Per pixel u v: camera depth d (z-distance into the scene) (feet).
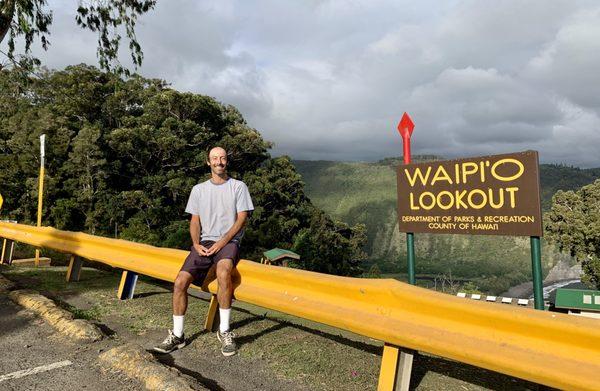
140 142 167.02
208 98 194.49
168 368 9.86
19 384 9.71
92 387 9.51
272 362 10.91
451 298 8.22
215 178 12.38
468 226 15.51
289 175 222.48
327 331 15.37
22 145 138.21
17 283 19.08
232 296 12.38
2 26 29.68
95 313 15.19
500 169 14.56
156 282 23.22
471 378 10.30
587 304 61.98
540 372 6.77
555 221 205.87
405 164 17.65
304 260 180.55
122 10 34.27
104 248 19.02
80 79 177.88
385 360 9.12
